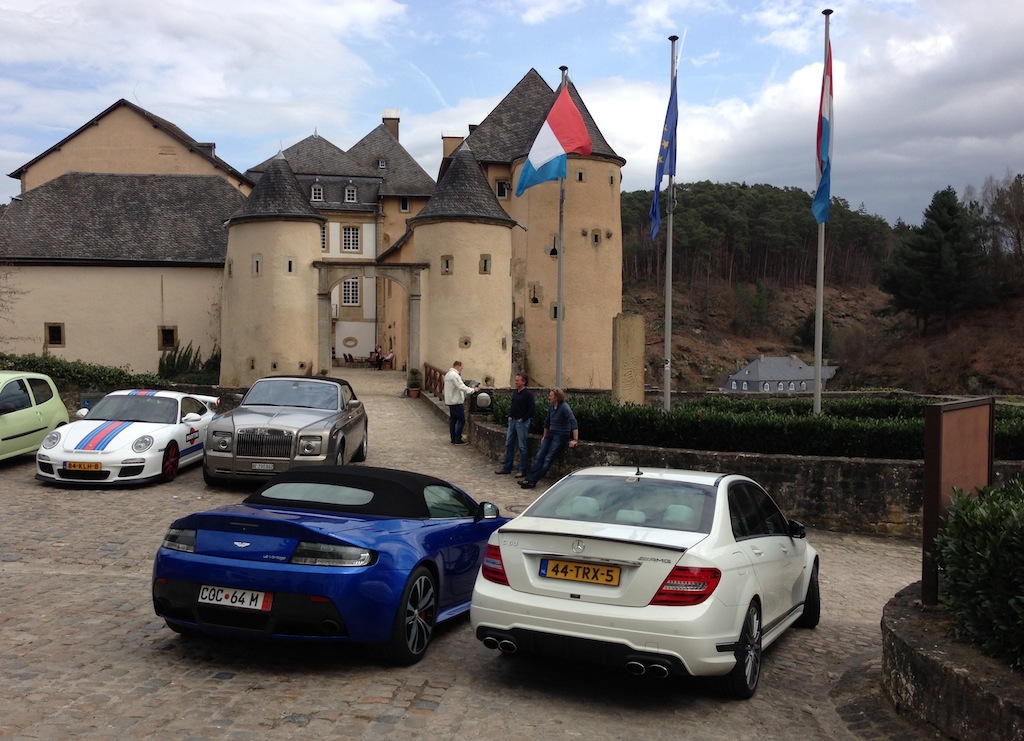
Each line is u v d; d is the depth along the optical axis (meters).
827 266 155.62
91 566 9.19
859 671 6.79
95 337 44.28
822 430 14.45
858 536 13.52
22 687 5.53
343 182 62.50
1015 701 4.61
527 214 49.00
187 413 15.84
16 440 15.57
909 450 14.12
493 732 5.20
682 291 144.12
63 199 46.91
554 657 6.34
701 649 5.45
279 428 13.67
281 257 38.88
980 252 90.75
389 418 26.09
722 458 14.35
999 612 5.17
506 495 14.59
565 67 23.66
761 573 6.39
